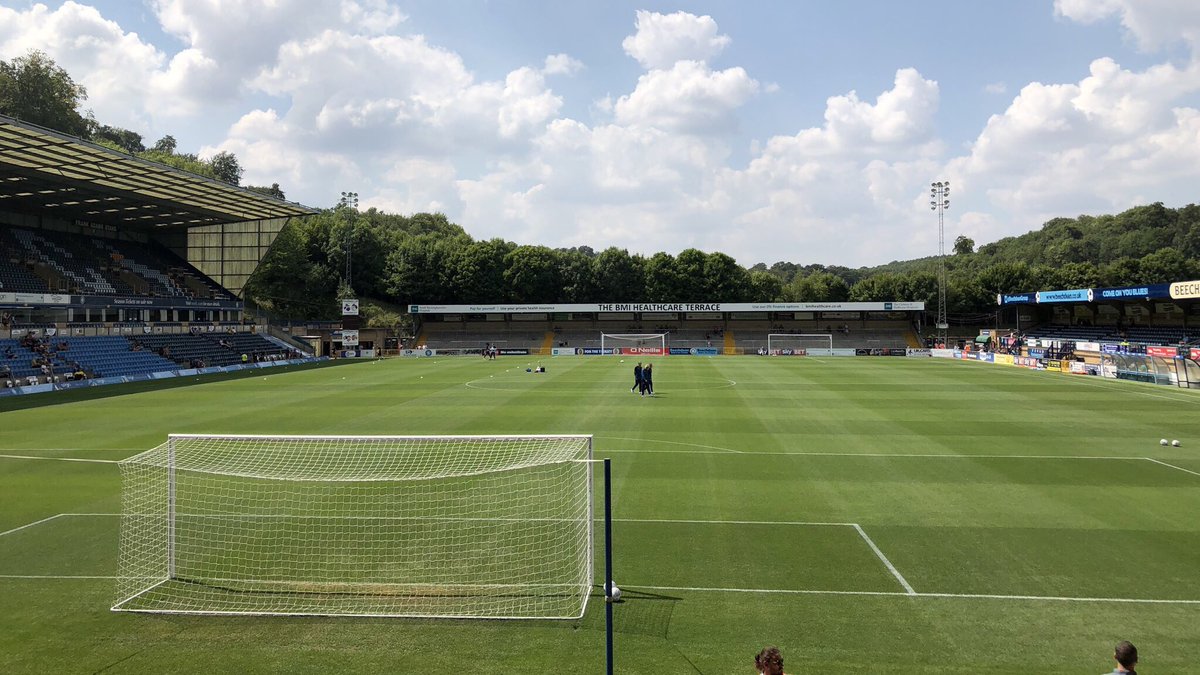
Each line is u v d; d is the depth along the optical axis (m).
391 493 14.70
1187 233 131.38
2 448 20.36
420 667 7.92
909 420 25.12
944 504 14.38
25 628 8.95
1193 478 16.61
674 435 22.11
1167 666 7.88
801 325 84.81
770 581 10.33
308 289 86.00
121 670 7.91
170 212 54.38
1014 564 11.01
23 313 46.34
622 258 96.88
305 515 13.31
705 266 95.56
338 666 7.96
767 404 29.48
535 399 31.34
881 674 7.71
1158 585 10.18
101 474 16.95
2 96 61.22
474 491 14.90
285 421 25.41
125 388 37.22
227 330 60.03
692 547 11.80
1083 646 8.36
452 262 93.38
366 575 10.59
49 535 12.46
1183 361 36.72
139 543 12.02
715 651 8.24
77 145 34.44
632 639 8.55
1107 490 15.52
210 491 14.86
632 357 68.88
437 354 75.69
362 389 36.09
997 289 88.81
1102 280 89.06
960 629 8.80
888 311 83.94
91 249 56.28
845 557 11.33
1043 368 49.81
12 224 52.16
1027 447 20.28
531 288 92.50
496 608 9.45
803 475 16.88
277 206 53.03
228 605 9.59
